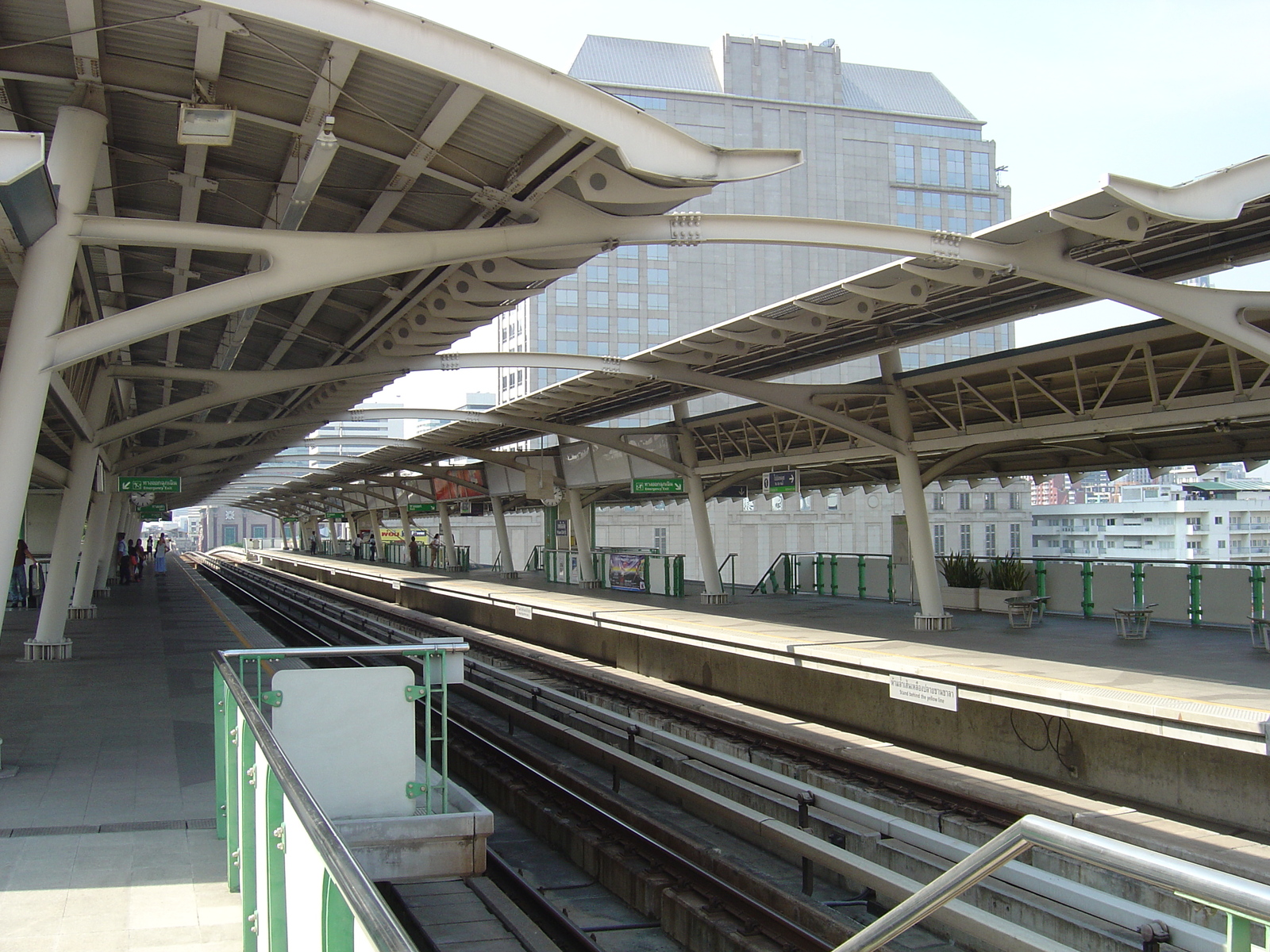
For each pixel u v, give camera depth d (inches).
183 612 1076.5
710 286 3201.3
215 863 247.1
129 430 669.3
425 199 477.7
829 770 474.3
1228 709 371.9
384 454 1592.0
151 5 307.9
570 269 510.3
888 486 1123.3
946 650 571.2
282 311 673.6
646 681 725.9
